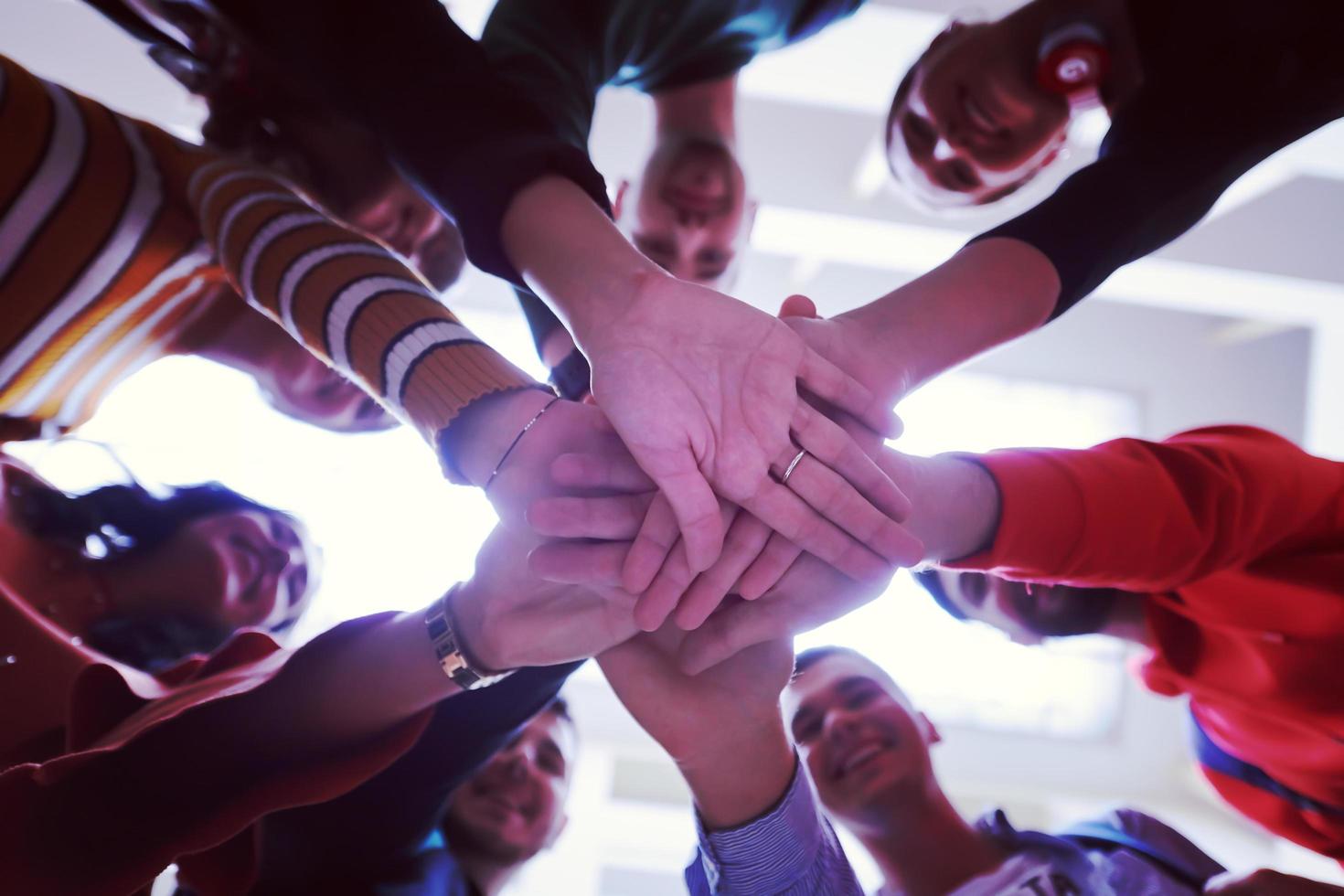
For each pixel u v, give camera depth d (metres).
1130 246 0.77
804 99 2.34
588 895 2.45
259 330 0.91
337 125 0.90
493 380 0.66
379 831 0.86
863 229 2.78
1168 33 0.84
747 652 0.73
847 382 0.64
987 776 3.83
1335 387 3.09
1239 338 3.91
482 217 0.65
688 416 0.61
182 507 1.08
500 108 0.69
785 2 1.00
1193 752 1.10
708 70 1.05
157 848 0.65
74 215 0.72
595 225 0.64
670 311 0.63
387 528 3.46
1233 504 0.82
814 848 0.77
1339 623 0.86
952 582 1.14
